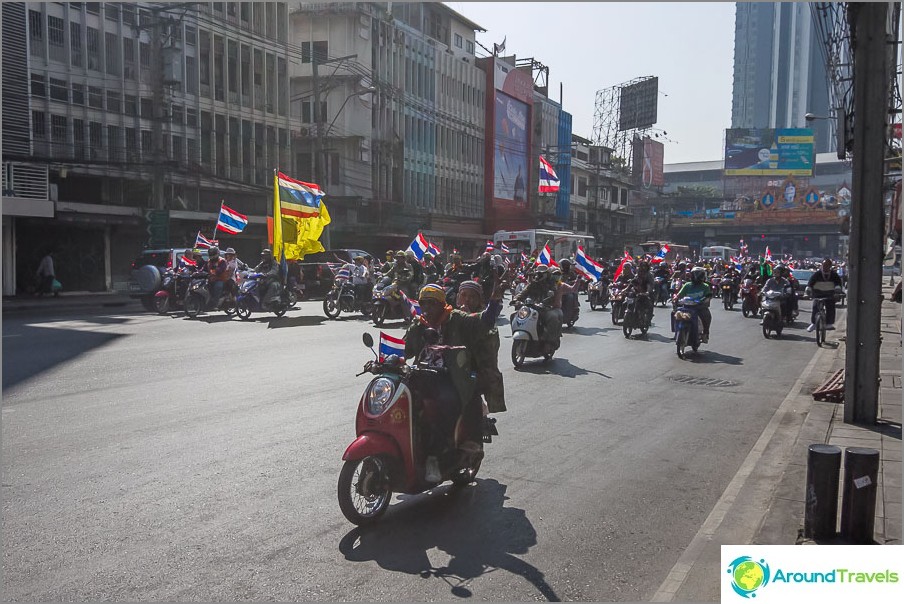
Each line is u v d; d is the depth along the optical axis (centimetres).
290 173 4041
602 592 403
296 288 2367
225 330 1570
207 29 3488
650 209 9162
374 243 4603
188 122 3388
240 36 3684
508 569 428
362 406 497
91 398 842
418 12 5412
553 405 888
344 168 4434
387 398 490
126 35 3109
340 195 4422
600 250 7600
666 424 804
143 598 380
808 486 473
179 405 815
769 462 664
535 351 1176
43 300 2488
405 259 1753
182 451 638
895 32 963
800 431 747
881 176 763
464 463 537
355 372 1039
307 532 472
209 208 3494
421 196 5206
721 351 1437
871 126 763
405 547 455
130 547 441
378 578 411
